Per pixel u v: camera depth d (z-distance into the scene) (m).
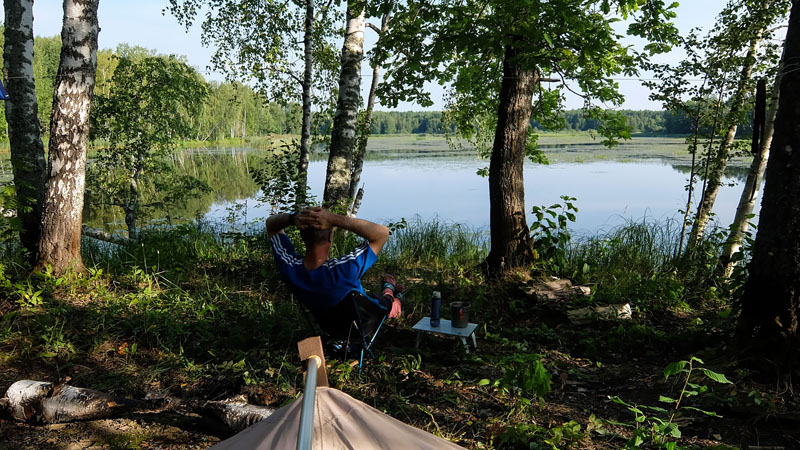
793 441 4.07
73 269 8.04
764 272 5.18
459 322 6.14
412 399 4.95
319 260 3.13
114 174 16.11
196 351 5.94
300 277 3.12
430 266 10.15
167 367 5.59
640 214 18.98
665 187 26.72
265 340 6.11
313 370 1.71
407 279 8.85
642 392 5.12
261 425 1.75
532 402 4.88
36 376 5.36
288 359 5.76
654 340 6.40
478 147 15.92
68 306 7.02
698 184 11.68
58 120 7.91
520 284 8.18
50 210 7.94
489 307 7.73
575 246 10.35
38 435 4.29
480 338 6.67
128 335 6.35
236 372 5.36
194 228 11.64
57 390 4.66
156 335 6.11
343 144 11.15
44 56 54.88
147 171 15.84
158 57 15.69
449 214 19.98
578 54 8.16
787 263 5.03
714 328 6.76
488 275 8.80
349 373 5.21
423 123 149.75
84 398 4.57
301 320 6.73
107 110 14.99
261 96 14.37
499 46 8.23
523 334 6.70
